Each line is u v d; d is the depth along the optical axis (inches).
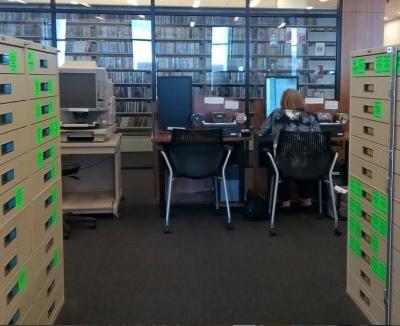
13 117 74.5
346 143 177.9
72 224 163.0
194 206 187.6
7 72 72.1
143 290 112.0
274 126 163.5
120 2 284.5
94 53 299.6
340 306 103.3
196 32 295.7
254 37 287.1
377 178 90.5
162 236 152.7
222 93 296.7
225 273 121.8
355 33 230.7
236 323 96.3
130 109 305.7
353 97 100.4
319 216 171.8
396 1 351.9
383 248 89.1
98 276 120.4
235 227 161.9
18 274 76.7
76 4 278.5
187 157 158.1
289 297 107.7
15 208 75.5
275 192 155.9
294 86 189.8
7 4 267.3
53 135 98.1
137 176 252.5
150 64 291.1
